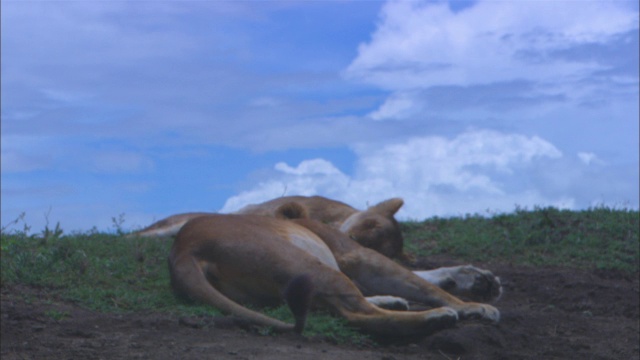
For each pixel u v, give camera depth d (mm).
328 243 6730
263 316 5555
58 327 5430
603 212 12922
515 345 5934
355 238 7691
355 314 5734
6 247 7578
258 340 5207
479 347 5629
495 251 11438
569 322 7254
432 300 6422
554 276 10000
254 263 5871
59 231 8234
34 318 5617
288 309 5848
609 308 8438
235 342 5098
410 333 5684
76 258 7184
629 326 7422
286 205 7109
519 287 9477
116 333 5297
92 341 5066
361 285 6613
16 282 6625
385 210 8031
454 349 5508
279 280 5820
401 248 8062
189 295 5867
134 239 8594
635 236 11750
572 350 5965
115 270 7188
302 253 5922
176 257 6059
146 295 6422
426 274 7051
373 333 5727
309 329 5527
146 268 7348
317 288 5781
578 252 11219
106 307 6125
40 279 6695
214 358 4648
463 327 5863
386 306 6188
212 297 5766
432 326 5691
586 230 12055
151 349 4844
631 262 10977
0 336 5125
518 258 11203
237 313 5645
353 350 5289
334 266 6543
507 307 8359
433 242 11930
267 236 6000
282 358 4742
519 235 11852
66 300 6297
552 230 12008
